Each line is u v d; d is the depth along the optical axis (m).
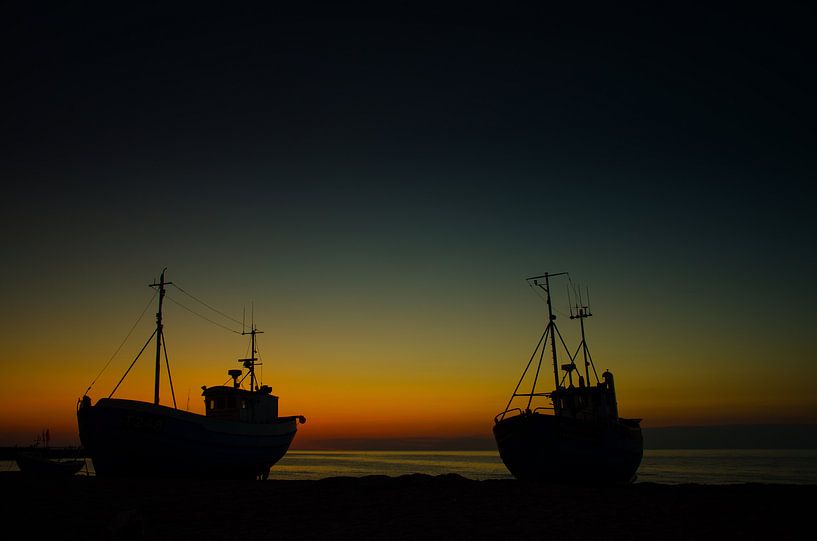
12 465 95.44
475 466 163.50
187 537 17.05
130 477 34.12
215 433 37.22
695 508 21.84
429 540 16.67
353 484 28.70
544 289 42.47
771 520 19.59
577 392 38.41
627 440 36.97
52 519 19.31
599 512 21.05
